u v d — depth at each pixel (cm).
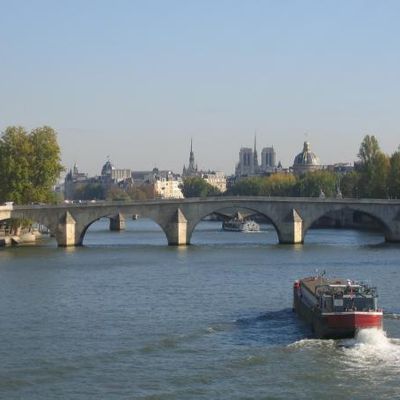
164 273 13388
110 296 10862
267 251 17600
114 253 17125
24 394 6350
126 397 6278
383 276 12988
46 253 17162
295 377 6800
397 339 7981
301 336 8250
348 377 6788
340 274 13238
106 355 7481
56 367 7081
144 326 8800
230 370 7000
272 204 19812
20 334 8394
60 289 11506
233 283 12156
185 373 6912
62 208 18962
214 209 19575
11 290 11400
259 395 6362
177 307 9994
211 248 18475
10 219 19750
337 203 19962
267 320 9112
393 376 6812
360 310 7969
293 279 12612
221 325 8812
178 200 19388
